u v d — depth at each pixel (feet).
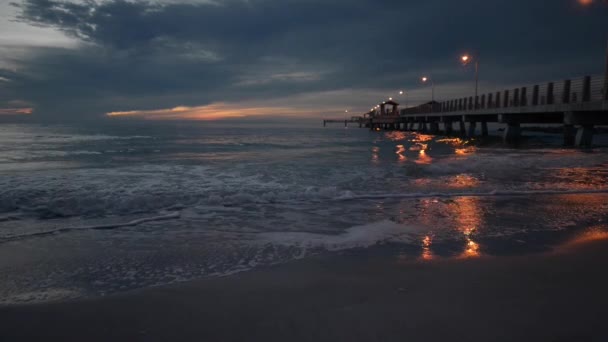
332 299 9.34
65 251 13.80
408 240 15.03
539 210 20.71
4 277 11.20
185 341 7.48
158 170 36.91
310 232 16.51
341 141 108.47
